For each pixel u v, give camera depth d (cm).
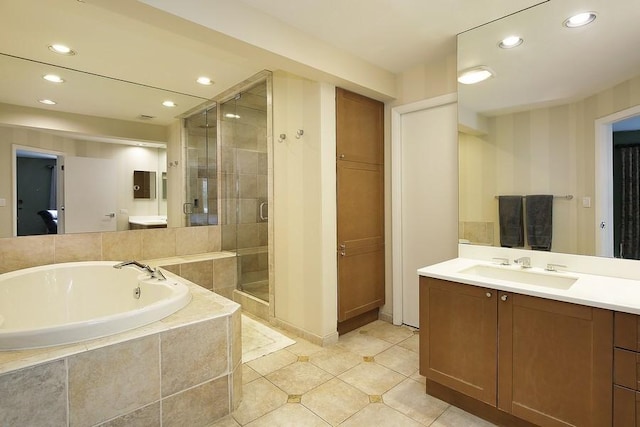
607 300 143
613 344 139
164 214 368
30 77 287
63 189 308
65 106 306
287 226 309
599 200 190
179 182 375
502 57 221
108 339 154
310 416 189
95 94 319
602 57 186
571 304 149
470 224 245
